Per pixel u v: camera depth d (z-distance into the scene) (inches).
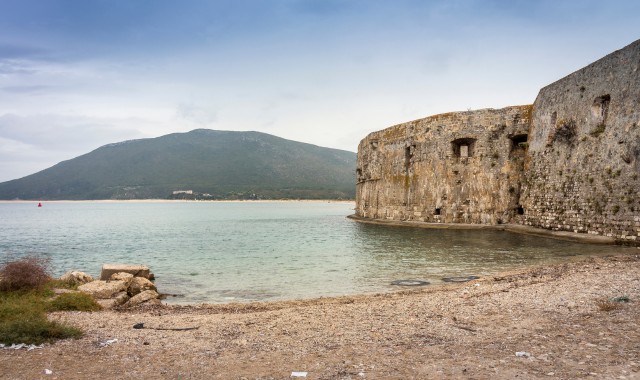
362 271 924.6
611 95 1138.0
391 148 2176.4
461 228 1732.3
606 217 1120.8
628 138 1050.1
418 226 1894.7
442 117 1879.9
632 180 1032.2
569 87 1349.7
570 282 615.2
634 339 345.4
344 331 424.2
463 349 345.4
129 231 2342.5
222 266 1066.7
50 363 343.0
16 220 3585.1
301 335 416.2
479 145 1781.5
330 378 295.4
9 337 398.0
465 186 1804.9
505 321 427.5
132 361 346.3
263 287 802.2
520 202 1669.5
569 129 1331.2
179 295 751.1
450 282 773.3
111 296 673.0
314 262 1082.1
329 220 3107.8
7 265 668.1
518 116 1711.4
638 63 1037.8
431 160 1918.1
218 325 471.2
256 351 367.2
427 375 292.0
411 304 545.0
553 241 1257.4
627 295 506.3
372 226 2123.5
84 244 1721.2
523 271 804.0
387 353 345.1
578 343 343.3
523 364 303.0
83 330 449.4
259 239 1748.3
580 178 1254.9
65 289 672.4
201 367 328.8
